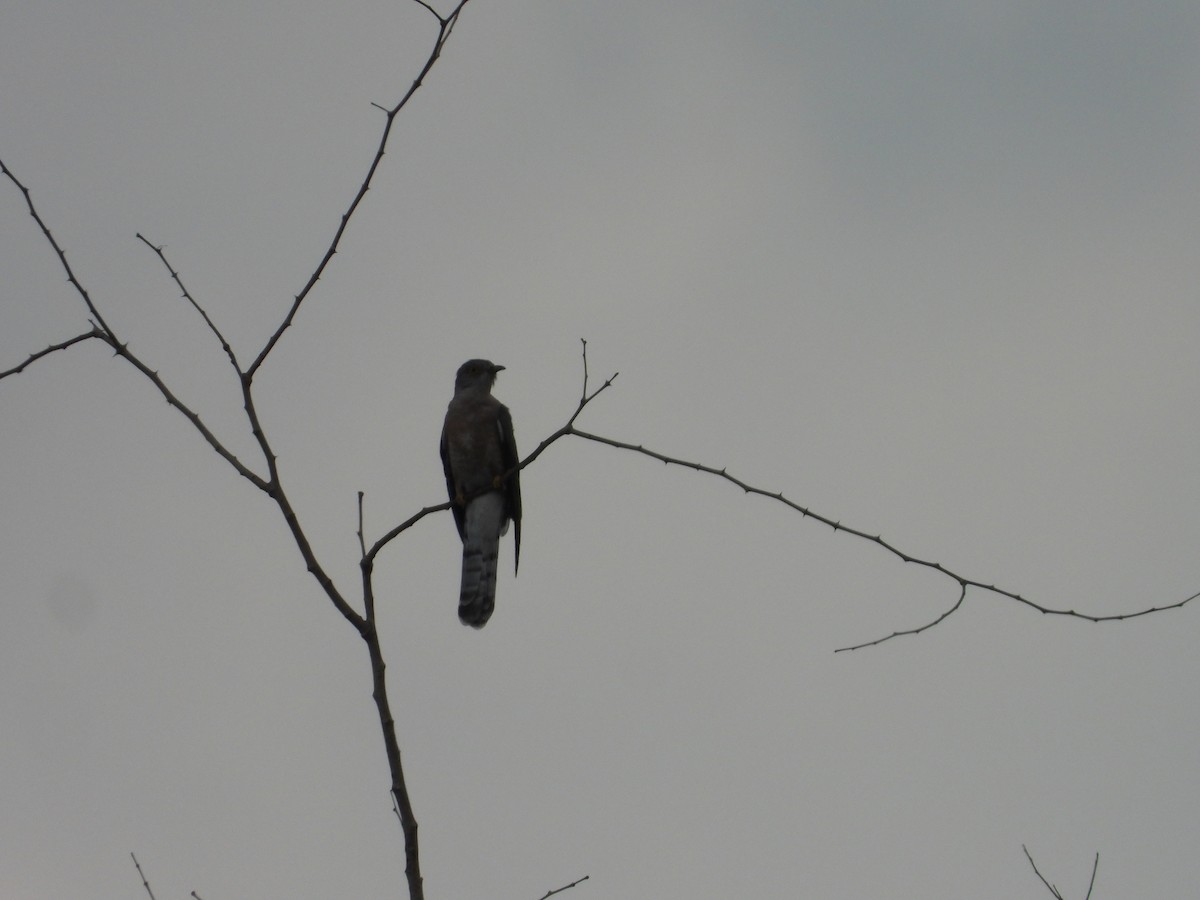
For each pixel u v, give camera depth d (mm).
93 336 9930
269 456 9570
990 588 10328
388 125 10133
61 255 9945
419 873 8570
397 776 8781
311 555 9273
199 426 9664
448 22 10062
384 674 9109
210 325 9820
